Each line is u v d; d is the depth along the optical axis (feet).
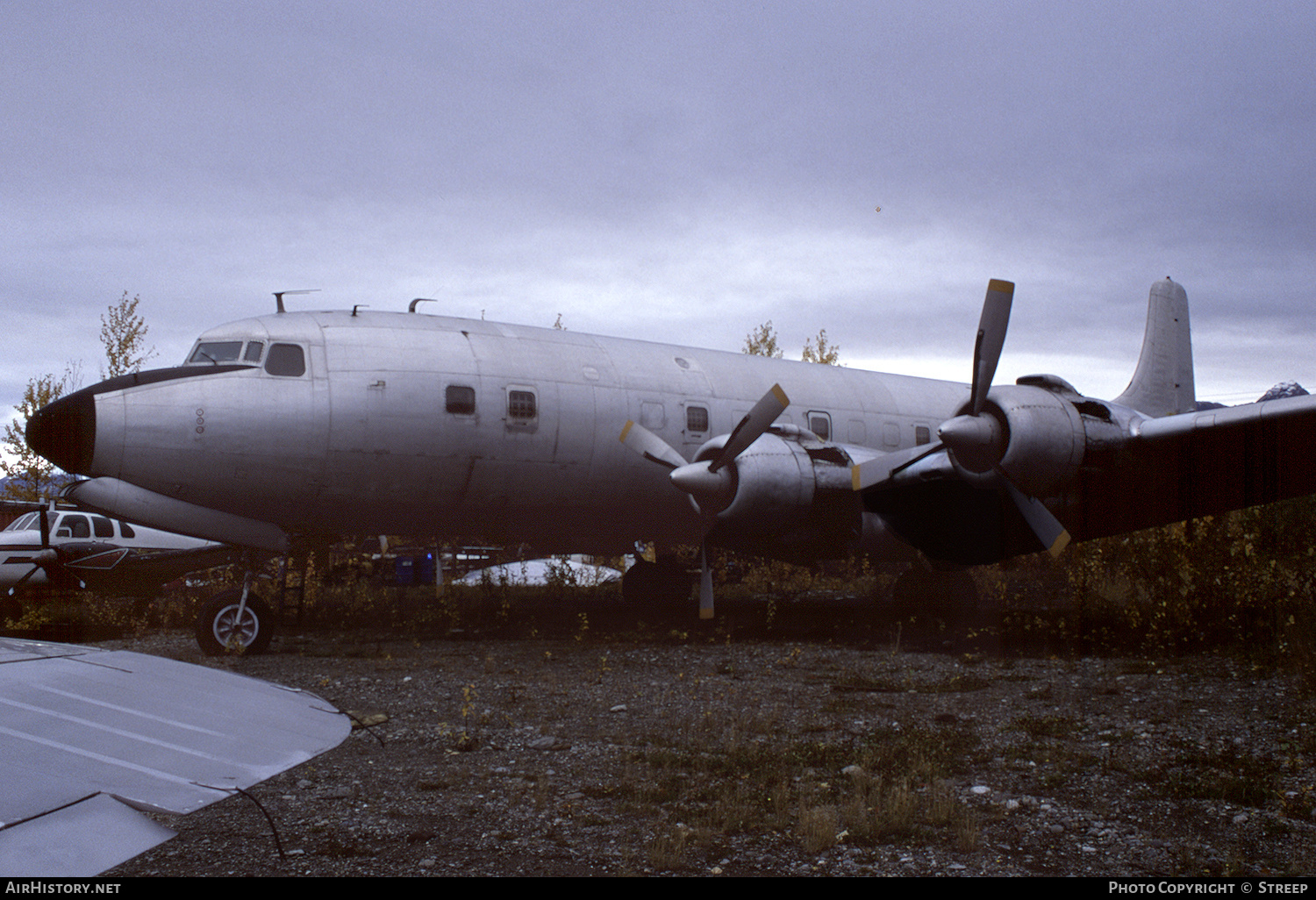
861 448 43.21
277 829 16.08
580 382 42.68
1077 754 20.45
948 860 14.74
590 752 21.40
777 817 16.87
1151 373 56.08
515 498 41.27
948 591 46.93
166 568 49.06
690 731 23.34
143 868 14.19
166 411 34.04
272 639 40.34
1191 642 34.88
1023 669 31.48
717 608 55.62
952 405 57.72
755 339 112.27
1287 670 28.55
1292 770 18.90
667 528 47.06
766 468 38.01
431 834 15.84
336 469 36.86
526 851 15.14
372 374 37.58
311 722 8.98
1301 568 37.83
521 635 42.24
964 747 21.36
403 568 71.05
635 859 14.82
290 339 37.35
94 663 9.76
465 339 41.06
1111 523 38.99
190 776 7.10
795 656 34.99
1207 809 16.94
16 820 5.87
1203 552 39.27
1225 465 37.19
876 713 25.17
